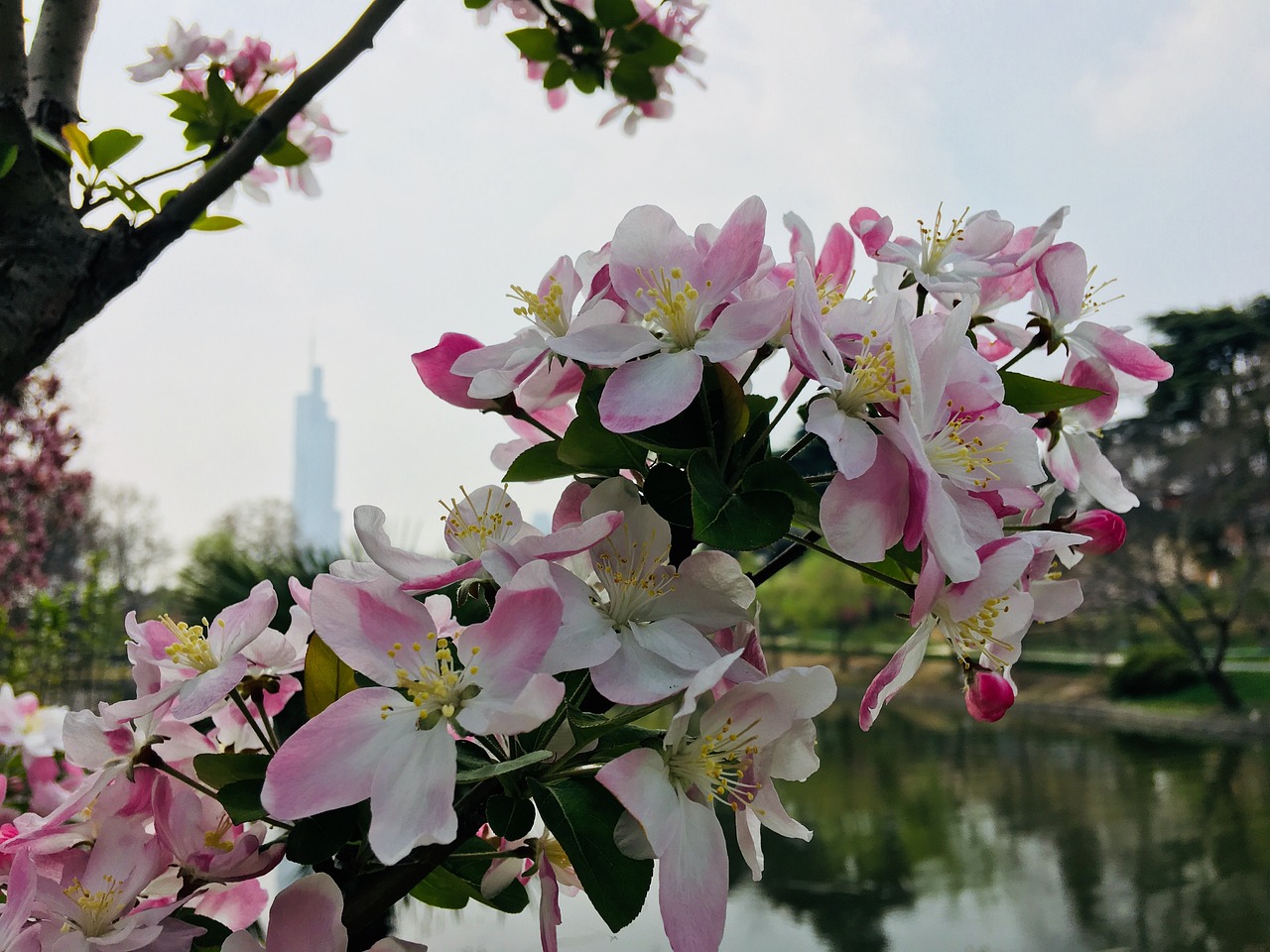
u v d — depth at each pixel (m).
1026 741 18.06
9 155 1.13
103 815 0.90
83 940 0.81
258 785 0.84
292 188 2.00
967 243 1.06
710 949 0.71
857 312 0.92
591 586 0.89
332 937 0.77
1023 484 0.85
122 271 1.20
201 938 0.92
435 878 1.03
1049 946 6.99
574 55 1.88
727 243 0.88
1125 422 24.36
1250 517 22.08
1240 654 24.38
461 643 0.75
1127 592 23.27
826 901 8.08
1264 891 7.95
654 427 0.86
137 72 1.67
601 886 0.73
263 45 1.72
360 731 0.73
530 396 1.00
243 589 5.53
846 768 15.22
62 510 7.06
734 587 0.84
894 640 30.12
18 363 1.14
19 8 1.20
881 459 0.79
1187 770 14.19
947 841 10.19
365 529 0.84
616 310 0.88
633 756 0.74
